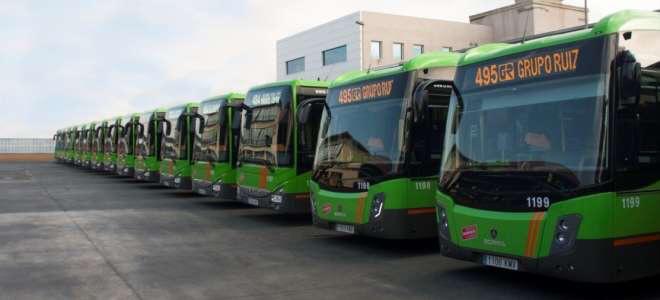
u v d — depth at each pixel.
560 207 6.52
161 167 22.59
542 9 45.50
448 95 10.25
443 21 47.78
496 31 48.81
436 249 10.55
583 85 6.63
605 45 6.53
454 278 8.18
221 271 8.73
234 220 14.86
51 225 13.93
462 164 7.80
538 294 7.26
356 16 45.69
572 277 6.42
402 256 9.88
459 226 7.70
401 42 46.53
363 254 10.09
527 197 6.87
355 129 10.52
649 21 6.90
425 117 8.94
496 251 7.16
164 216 15.74
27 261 9.56
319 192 11.02
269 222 14.47
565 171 6.56
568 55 6.82
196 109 20.91
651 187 6.68
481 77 7.80
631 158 6.50
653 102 6.84
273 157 13.46
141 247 10.87
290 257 9.83
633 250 6.50
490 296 7.18
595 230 6.28
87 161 42.75
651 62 6.85
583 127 6.53
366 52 45.47
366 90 10.50
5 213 16.44
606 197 6.28
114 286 7.84
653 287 7.57
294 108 13.30
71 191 24.36
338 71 48.16
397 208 9.58
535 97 7.08
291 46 54.31
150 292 7.51
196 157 18.80
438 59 10.20
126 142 29.67
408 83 9.81
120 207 18.11
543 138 6.88
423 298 7.11
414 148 9.76
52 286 7.86
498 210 7.19
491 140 7.48
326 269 8.84
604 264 6.27
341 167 10.62
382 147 9.93
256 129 14.32
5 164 56.56
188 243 11.30
